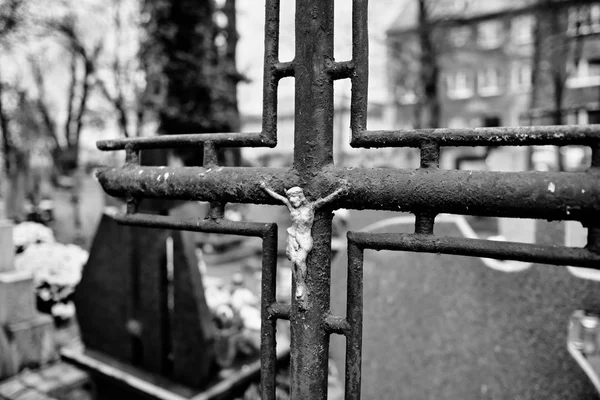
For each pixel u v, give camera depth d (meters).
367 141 0.96
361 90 0.97
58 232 10.52
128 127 20.27
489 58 25.72
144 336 3.52
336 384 3.45
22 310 4.20
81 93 23.44
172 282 3.54
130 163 1.23
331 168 0.97
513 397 2.58
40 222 11.49
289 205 0.96
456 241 0.85
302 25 0.99
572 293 2.41
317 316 0.98
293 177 0.98
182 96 11.14
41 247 5.55
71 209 10.99
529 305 2.52
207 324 3.21
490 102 26.27
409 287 2.97
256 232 1.05
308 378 0.98
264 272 1.05
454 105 27.06
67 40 18.69
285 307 1.03
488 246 0.82
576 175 0.75
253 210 9.36
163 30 10.74
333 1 0.99
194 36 11.09
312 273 0.97
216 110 11.37
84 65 21.17
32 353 4.19
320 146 0.97
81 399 3.69
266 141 1.05
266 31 1.05
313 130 0.97
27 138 22.44
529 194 0.76
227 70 11.84
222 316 3.54
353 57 0.97
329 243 0.99
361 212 7.87
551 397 2.46
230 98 11.73
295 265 0.95
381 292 3.10
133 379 3.39
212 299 3.93
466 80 26.84
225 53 12.90
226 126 11.65
